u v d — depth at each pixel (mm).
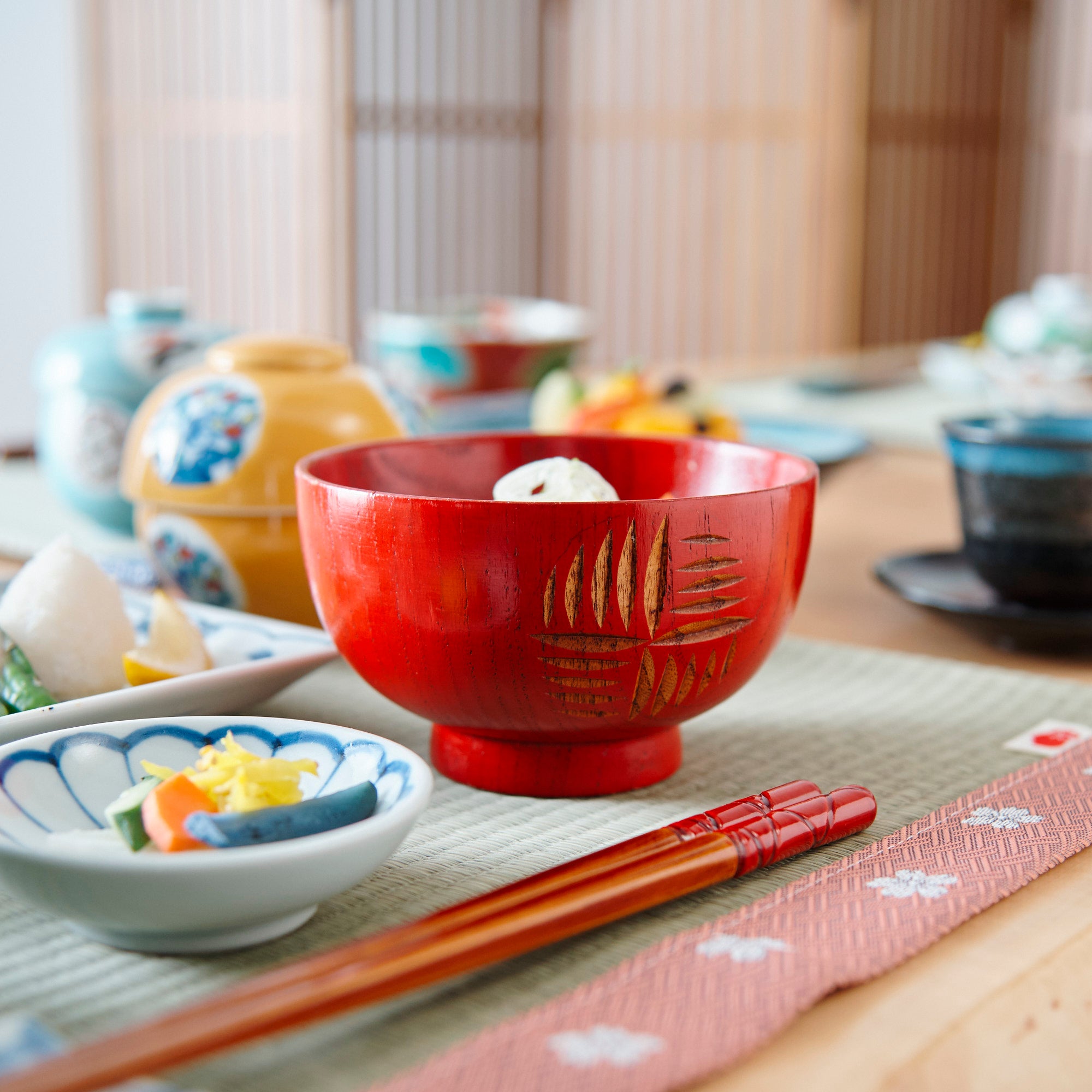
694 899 449
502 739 547
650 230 3549
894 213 3773
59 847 415
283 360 769
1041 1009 387
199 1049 297
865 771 583
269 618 762
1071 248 4098
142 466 767
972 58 3953
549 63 3277
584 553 484
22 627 580
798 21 3424
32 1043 305
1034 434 901
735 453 633
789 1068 347
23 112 3254
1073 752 598
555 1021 355
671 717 529
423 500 487
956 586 878
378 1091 323
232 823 392
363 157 2955
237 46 2982
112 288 3199
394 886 458
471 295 3203
